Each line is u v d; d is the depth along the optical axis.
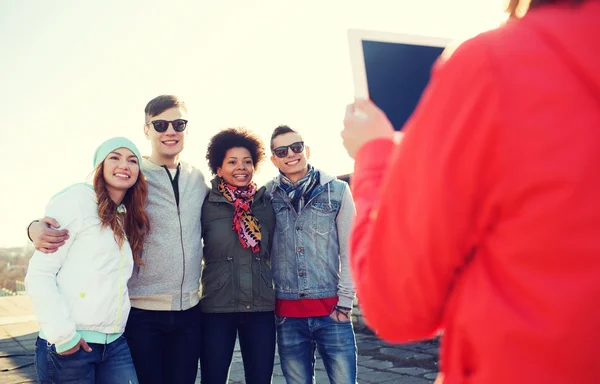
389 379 5.08
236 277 2.83
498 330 0.48
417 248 0.51
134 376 2.34
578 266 0.45
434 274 0.52
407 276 0.53
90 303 2.21
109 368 2.28
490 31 0.54
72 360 2.13
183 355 2.74
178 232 2.75
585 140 0.45
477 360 0.51
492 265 0.51
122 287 2.36
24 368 5.84
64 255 2.21
